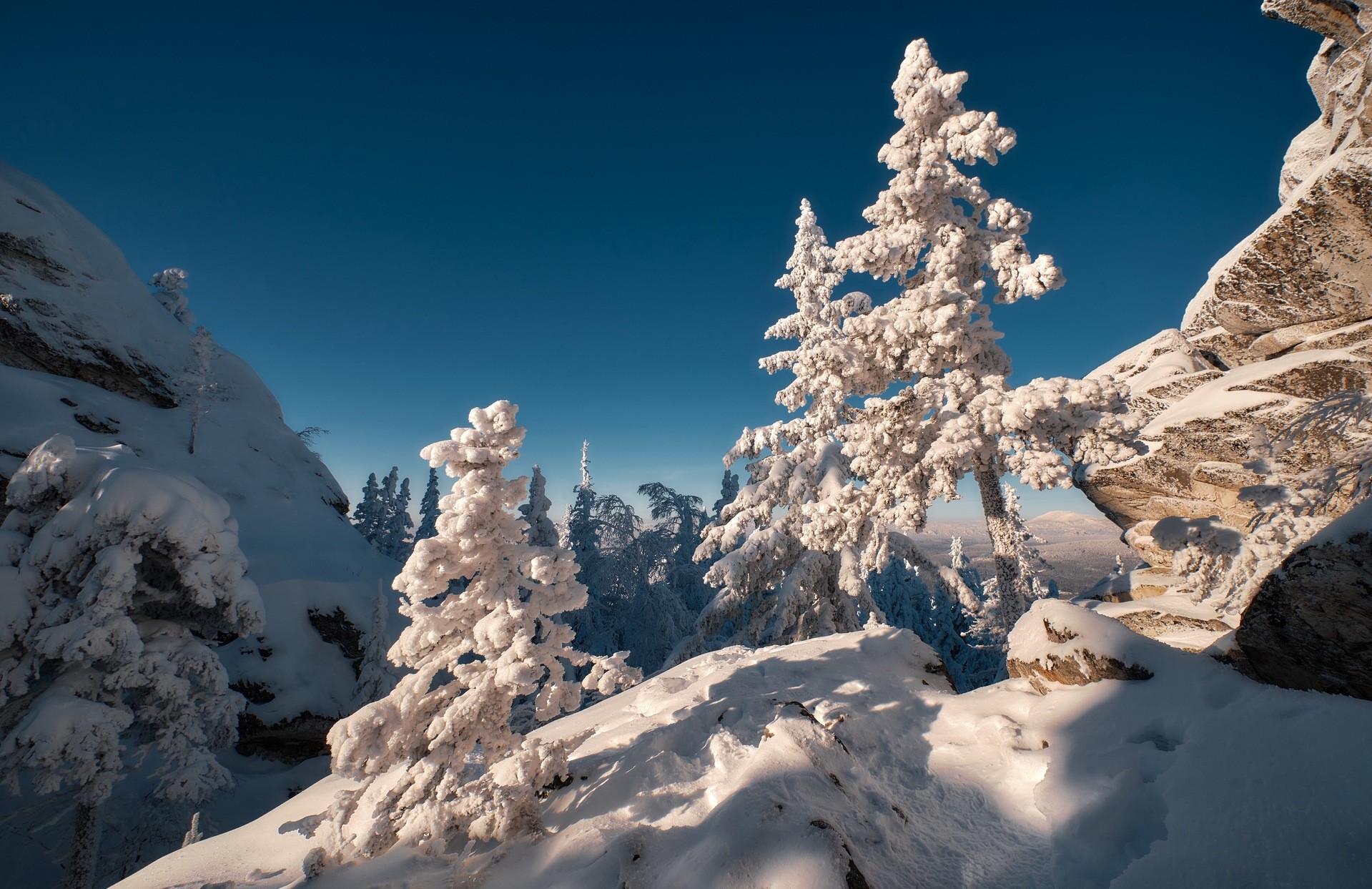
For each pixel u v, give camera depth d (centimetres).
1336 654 307
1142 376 1116
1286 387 743
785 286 1598
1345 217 657
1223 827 262
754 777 374
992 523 1045
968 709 492
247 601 1294
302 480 3231
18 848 1267
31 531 1237
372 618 2247
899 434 1042
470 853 424
